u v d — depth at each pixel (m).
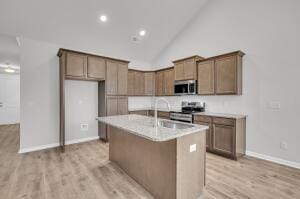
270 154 3.06
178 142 1.69
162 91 5.32
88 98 4.50
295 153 2.77
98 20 3.71
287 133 2.86
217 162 2.98
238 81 3.33
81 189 2.14
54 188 2.16
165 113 4.64
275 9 2.98
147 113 5.36
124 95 4.67
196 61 4.07
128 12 3.76
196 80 4.10
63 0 3.08
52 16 3.30
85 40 4.16
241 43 3.48
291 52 2.82
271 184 2.24
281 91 2.93
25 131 3.60
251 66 3.32
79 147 3.92
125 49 5.00
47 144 3.87
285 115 2.89
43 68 3.79
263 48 3.15
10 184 2.26
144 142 2.17
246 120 3.39
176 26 4.69
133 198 1.96
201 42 4.33
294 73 2.79
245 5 3.41
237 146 3.11
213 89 3.69
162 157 1.86
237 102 3.56
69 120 4.18
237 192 2.06
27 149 3.61
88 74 3.96
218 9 3.92
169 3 3.89
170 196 1.75
